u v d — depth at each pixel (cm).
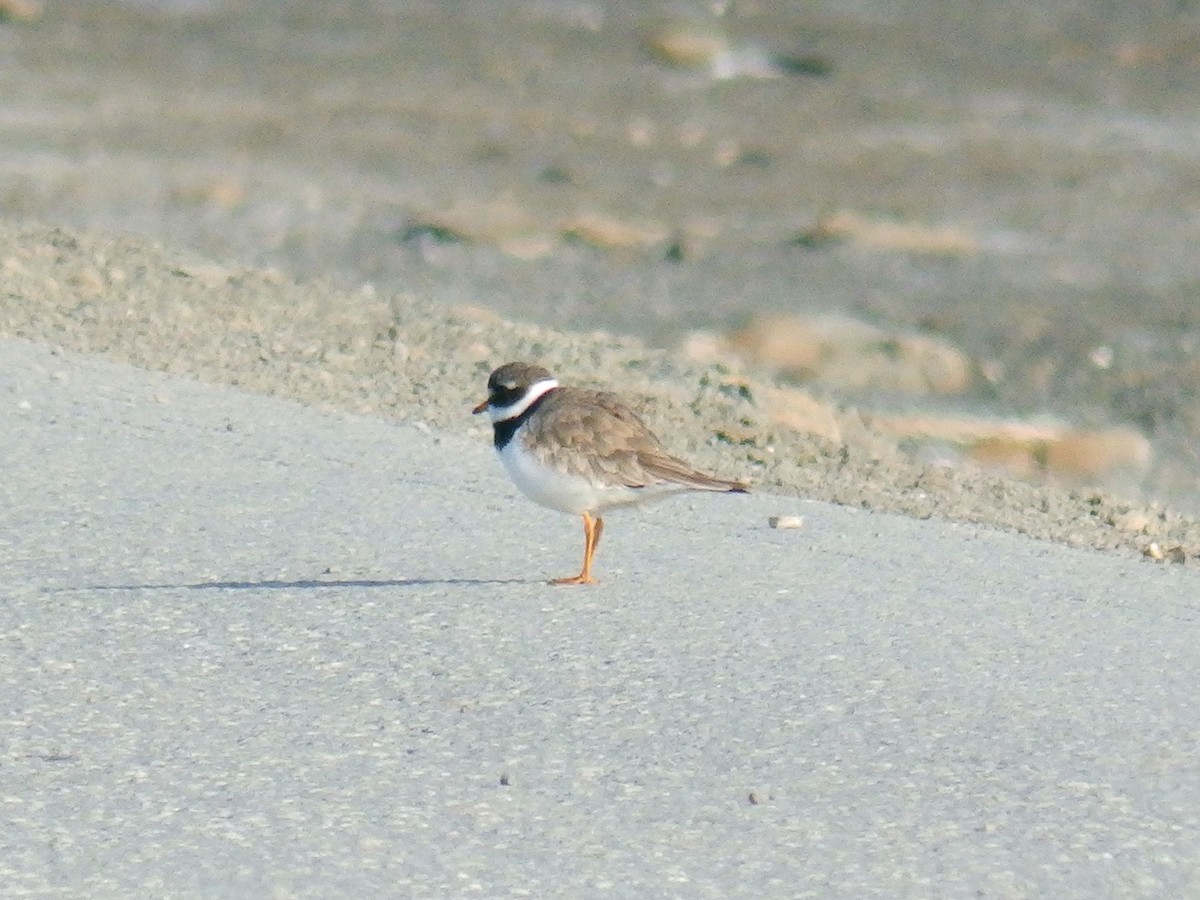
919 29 6275
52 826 666
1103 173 4056
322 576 1008
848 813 703
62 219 3350
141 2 6494
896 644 926
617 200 3809
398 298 1917
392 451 1305
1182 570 1147
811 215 3666
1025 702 841
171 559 1025
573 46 6003
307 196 3662
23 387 1364
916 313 2859
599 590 1005
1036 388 2441
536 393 1048
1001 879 648
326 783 715
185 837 661
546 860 652
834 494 1309
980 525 1251
